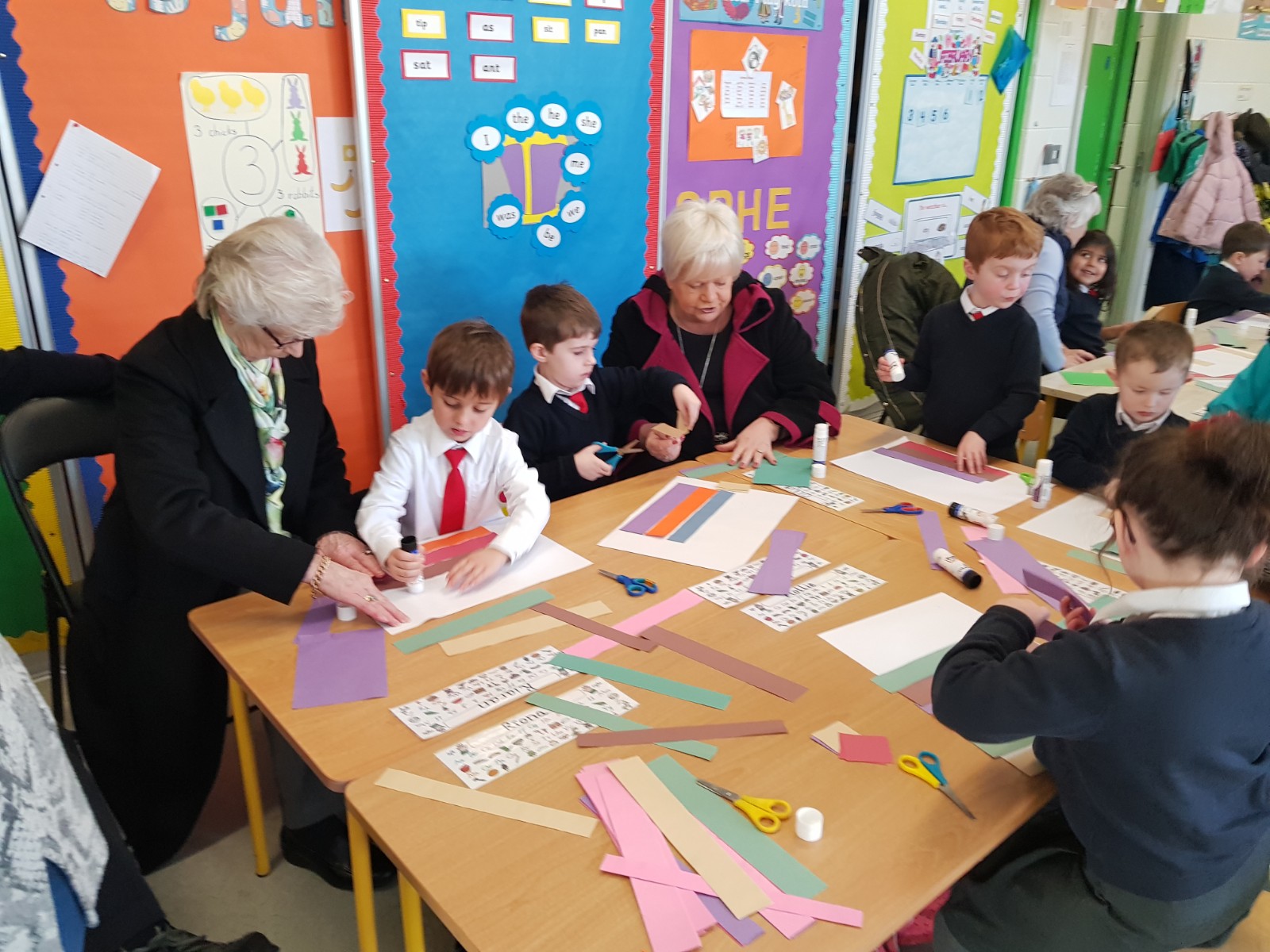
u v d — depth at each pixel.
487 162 2.62
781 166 3.46
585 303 1.99
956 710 1.02
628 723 1.13
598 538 1.63
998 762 1.08
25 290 2.04
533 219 2.78
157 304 2.21
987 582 1.48
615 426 2.23
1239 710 0.92
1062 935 1.09
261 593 1.36
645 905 0.86
